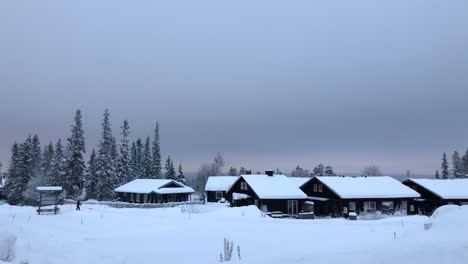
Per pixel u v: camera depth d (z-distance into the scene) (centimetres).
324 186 5128
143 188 6456
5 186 8069
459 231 991
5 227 1677
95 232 2261
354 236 1759
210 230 2014
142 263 1318
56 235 1909
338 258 1009
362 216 3862
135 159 9431
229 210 3262
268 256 1295
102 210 3994
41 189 3453
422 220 2567
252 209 3288
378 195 4697
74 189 6856
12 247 1266
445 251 827
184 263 1304
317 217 4778
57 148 8112
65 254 1385
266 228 2078
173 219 2912
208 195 6894
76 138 7012
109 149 7681
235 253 1448
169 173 9450
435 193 4941
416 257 849
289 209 4722
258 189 4772
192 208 4309
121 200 6888
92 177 7556
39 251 1359
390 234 1780
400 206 4794
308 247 1492
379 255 936
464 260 774
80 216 3175
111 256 1420
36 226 2264
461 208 1195
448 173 10575
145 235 1894
